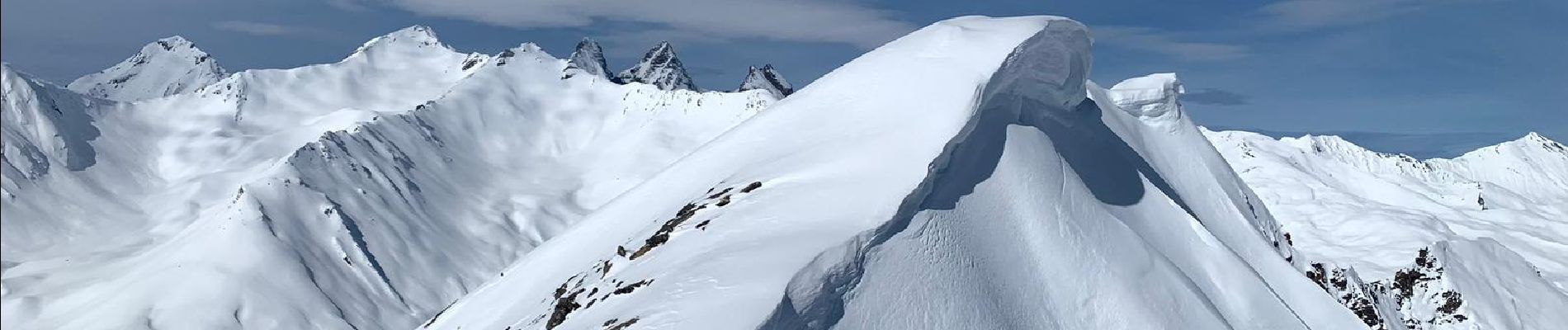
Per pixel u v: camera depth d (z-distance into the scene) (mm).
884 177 39625
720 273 33750
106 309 166750
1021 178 43750
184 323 168000
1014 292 38938
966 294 36469
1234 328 43781
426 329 54156
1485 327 115688
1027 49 46062
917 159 40188
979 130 44969
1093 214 44281
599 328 33469
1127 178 51344
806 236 35625
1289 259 60781
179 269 184500
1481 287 120312
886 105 46188
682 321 30750
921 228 37969
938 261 37125
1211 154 62312
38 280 174250
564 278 47688
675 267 36188
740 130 55344
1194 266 47094
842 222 36938
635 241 44812
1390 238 196375
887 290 34938
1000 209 41938
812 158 44062
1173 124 62000
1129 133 58031
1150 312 40125
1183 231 48781
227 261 190250
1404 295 123688
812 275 33000
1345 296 58500
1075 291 40469
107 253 198750
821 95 51875
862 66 51750
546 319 41875
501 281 54438
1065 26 48594
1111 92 61844
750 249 35469
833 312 33094
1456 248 127062
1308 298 49844
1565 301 121438
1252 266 52281
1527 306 120188
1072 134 52250
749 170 46688
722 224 39188
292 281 191000
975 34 47531
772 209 39406
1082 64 52188
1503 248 128875
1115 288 40750
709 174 51500
